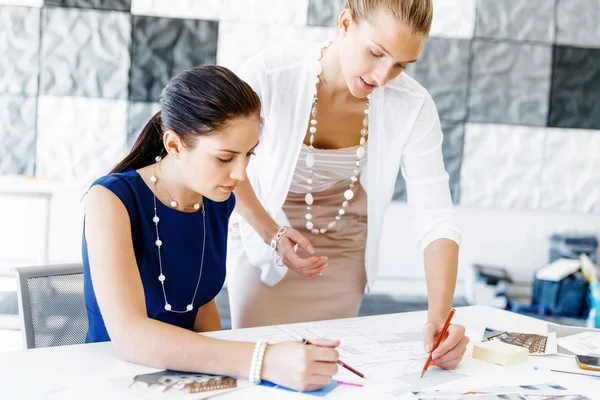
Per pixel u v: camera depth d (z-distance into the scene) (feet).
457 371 3.71
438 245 4.81
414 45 4.11
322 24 11.07
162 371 3.48
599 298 10.61
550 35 11.42
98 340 4.28
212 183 3.92
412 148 5.14
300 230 5.53
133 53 10.87
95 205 4.00
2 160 10.87
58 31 10.74
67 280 4.66
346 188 5.52
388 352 3.96
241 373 3.40
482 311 5.10
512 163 11.59
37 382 3.29
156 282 4.37
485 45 11.35
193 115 3.79
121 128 11.00
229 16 10.93
